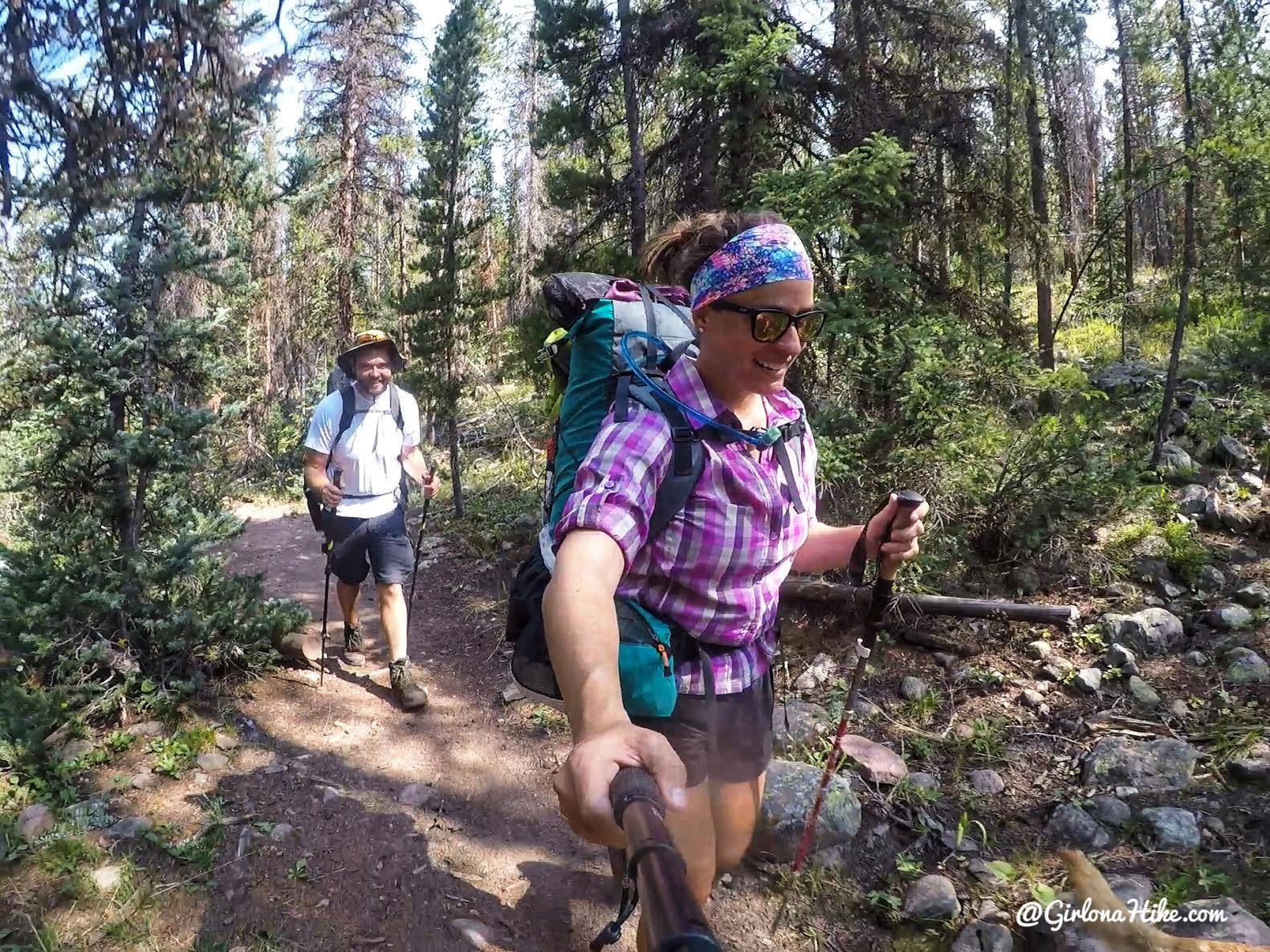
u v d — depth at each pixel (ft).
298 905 10.11
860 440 18.93
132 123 5.54
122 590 13.84
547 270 26.08
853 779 12.38
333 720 14.82
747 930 10.16
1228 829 11.10
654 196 25.12
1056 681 14.61
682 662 6.56
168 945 9.36
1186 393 25.66
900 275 19.63
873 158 18.01
